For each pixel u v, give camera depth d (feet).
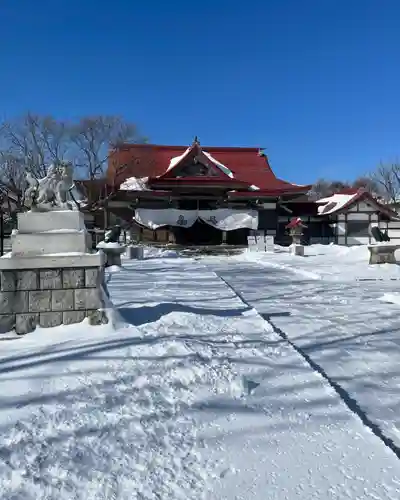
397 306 33.60
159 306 28.02
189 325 24.23
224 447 12.11
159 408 14.21
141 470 11.04
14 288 21.88
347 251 87.86
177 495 10.11
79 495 10.10
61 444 12.06
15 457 11.41
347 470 11.06
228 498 10.00
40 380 16.17
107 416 13.60
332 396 15.52
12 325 21.83
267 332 23.88
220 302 33.06
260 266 72.08
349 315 30.17
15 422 13.16
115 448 11.94
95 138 142.82
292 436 12.73
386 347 22.43
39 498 9.97
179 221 119.14
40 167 131.75
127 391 15.31
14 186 115.75
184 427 13.14
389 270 56.85
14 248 22.48
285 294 40.04
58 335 21.47
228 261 85.97
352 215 138.21
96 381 16.06
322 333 25.23
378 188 266.77
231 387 15.89
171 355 18.65
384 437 13.04
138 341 20.59
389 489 10.30
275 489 10.30
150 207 126.21
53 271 22.18
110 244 62.03
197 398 15.02
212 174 127.95
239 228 121.19
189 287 41.78
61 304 22.24
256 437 12.64
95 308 22.48
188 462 11.40
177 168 125.70
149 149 145.59
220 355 19.30
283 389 16.06
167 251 102.42
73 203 24.61
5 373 16.88
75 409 13.98
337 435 12.81
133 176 135.03
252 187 130.00
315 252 98.17
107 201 122.52
